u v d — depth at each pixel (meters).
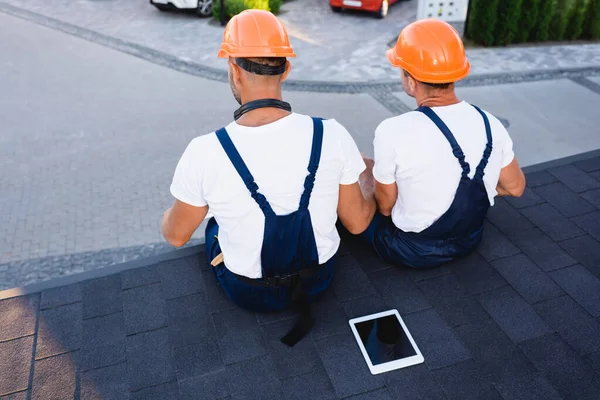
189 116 6.85
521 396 2.19
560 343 2.42
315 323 2.54
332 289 2.73
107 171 5.70
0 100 7.18
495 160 2.42
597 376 2.26
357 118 6.75
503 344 2.42
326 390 2.24
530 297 2.67
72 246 4.70
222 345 2.45
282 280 2.34
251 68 1.98
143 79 7.89
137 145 6.18
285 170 2.00
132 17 10.52
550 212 3.30
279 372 2.32
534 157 5.77
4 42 9.12
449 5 9.56
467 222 2.56
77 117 6.79
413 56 2.38
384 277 2.80
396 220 2.66
